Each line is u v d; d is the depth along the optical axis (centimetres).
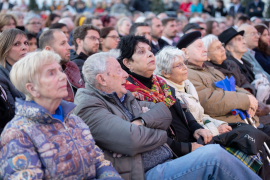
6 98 223
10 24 450
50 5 1162
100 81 224
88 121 208
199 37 367
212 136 268
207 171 193
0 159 157
